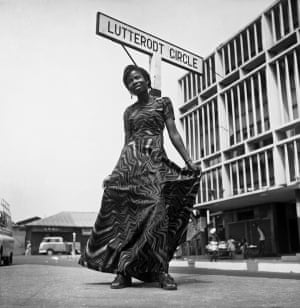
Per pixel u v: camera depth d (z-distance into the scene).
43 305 2.71
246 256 25.08
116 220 4.46
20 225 57.31
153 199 4.22
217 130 33.31
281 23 26.95
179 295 3.32
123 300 2.99
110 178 4.65
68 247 47.81
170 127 4.84
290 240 30.58
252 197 28.73
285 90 26.89
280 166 26.36
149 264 4.08
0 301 2.93
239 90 30.91
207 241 33.12
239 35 31.52
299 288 3.90
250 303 2.77
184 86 38.69
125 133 4.95
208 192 33.75
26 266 13.55
